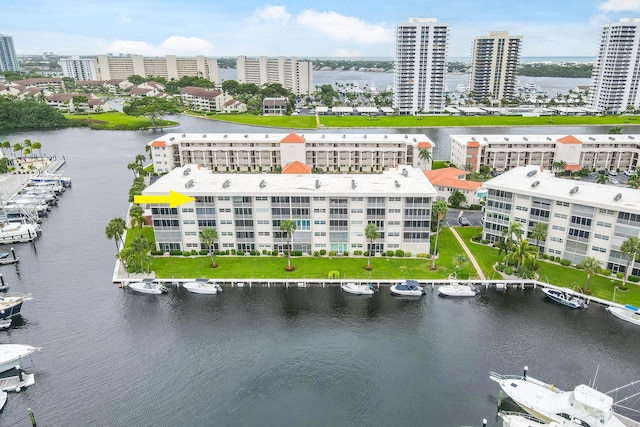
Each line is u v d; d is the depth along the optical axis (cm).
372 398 6769
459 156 18388
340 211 10406
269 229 10638
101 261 10850
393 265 10312
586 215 9788
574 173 17375
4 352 7350
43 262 10825
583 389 6225
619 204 9412
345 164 17925
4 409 6562
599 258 9875
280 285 9681
